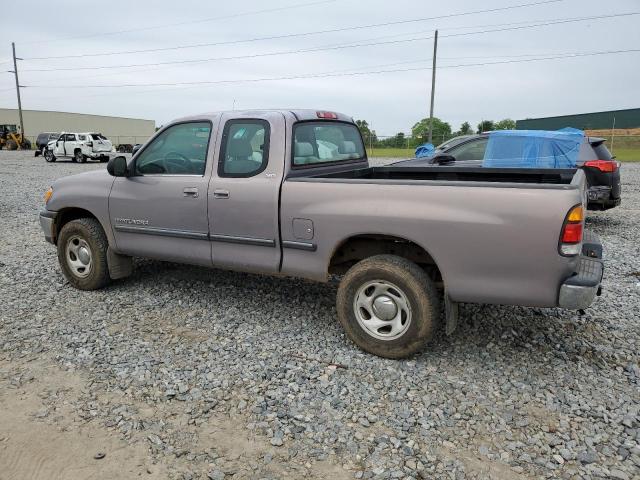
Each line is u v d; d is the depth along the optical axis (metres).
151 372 3.65
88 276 5.31
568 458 2.74
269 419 3.09
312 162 4.63
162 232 4.82
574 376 3.61
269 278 5.76
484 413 3.16
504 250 3.35
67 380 3.54
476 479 2.59
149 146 4.93
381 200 3.71
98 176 5.29
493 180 4.96
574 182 3.45
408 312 3.70
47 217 5.59
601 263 3.62
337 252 4.27
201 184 4.53
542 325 4.47
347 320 3.95
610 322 4.53
